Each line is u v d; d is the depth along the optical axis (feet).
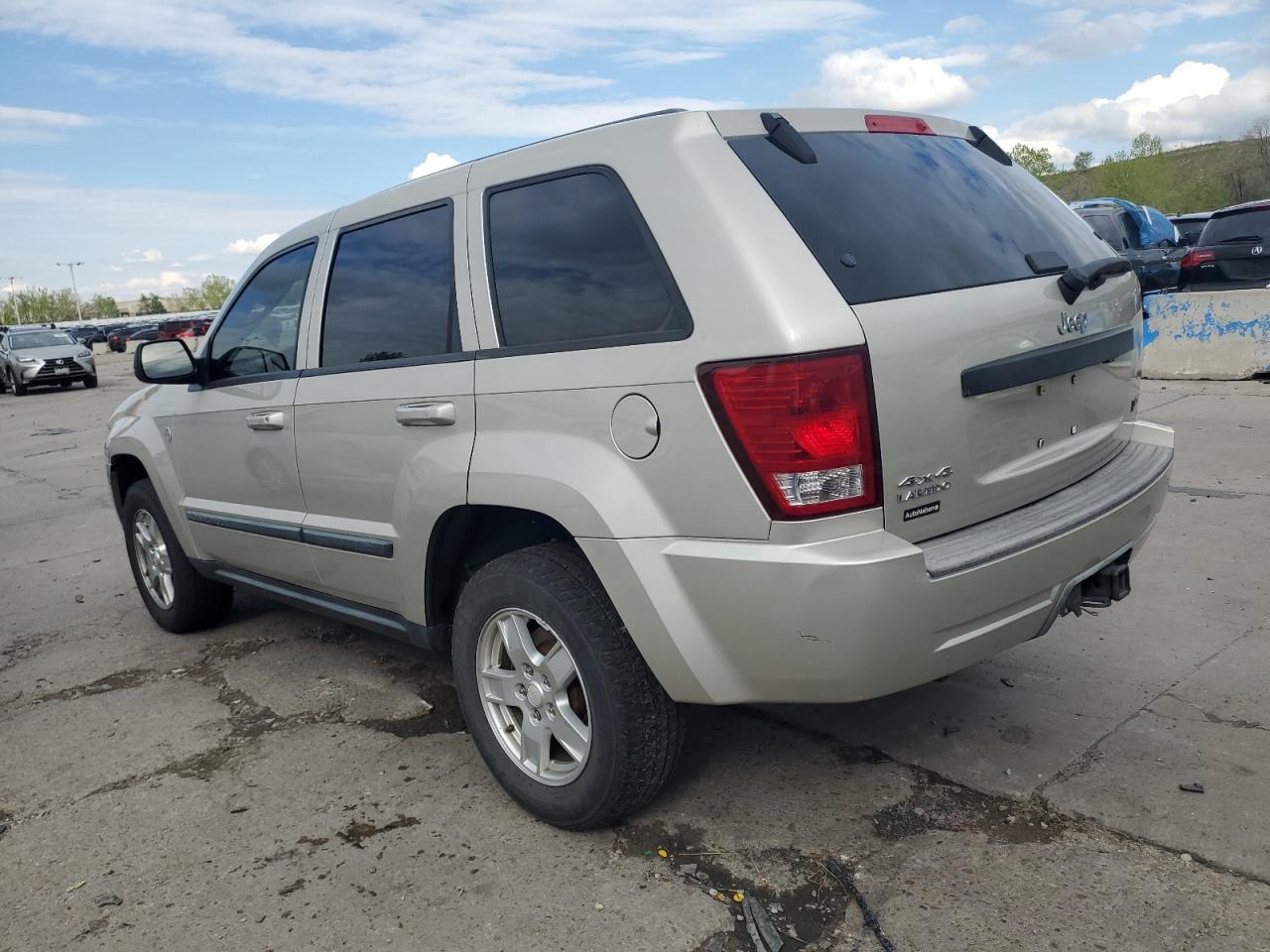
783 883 8.53
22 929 8.63
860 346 7.50
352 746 11.77
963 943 7.63
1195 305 33.60
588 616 8.74
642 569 8.19
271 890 8.96
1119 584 9.57
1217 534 17.12
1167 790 9.41
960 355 8.11
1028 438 8.93
